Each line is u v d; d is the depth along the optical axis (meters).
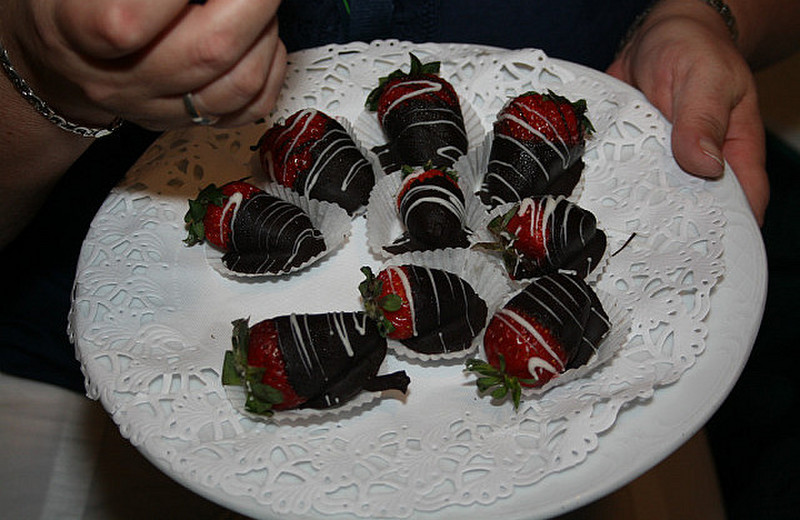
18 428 0.48
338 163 0.43
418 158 0.44
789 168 0.67
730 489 0.60
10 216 0.45
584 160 0.44
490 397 0.36
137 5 0.28
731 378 0.35
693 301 0.38
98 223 0.42
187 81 0.31
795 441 0.60
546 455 0.34
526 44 0.53
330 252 0.42
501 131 0.43
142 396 0.36
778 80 0.68
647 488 0.52
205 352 0.38
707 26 0.51
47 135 0.39
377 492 0.33
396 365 0.38
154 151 0.45
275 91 0.34
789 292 0.65
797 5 0.57
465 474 0.34
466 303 0.39
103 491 0.50
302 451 0.35
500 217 0.41
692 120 0.44
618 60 0.54
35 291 0.49
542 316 0.36
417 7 0.50
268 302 0.40
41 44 0.31
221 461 0.34
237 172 0.45
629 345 0.37
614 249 0.41
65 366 0.49
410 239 0.42
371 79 0.47
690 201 0.41
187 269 0.41
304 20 0.49
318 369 0.35
